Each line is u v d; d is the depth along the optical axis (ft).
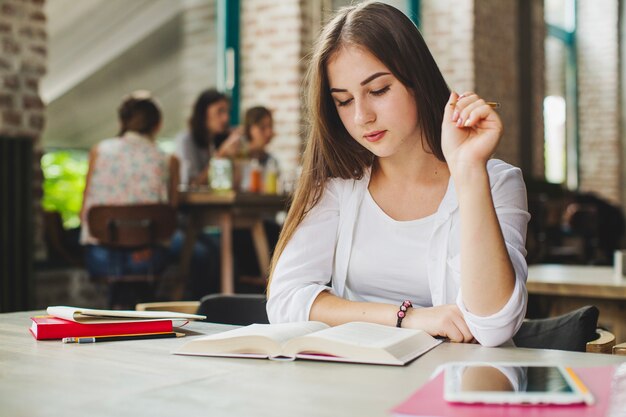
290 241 5.93
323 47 5.56
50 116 18.72
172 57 21.81
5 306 15.60
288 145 22.59
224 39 23.09
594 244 30.60
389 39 5.40
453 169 4.87
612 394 3.23
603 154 38.19
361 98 5.46
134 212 14.89
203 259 17.80
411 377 3.62
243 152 17.28
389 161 5.83
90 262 15.28
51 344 4.55
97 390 3.38
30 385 3.48
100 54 19.89
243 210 16.07
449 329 4.84
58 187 18.63
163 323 4.91
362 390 3.37
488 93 28.48
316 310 5.41
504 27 29.55
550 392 3.10
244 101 23.29
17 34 16.69
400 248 5.78
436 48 27.86
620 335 10.34
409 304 5.09
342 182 6.03
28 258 15.93
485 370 3.51
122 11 20.45
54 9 18.86
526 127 31.12
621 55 38.09
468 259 4.74
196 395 3.28
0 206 15.60
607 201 30.94
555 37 36.88
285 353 4.07
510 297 4.68
